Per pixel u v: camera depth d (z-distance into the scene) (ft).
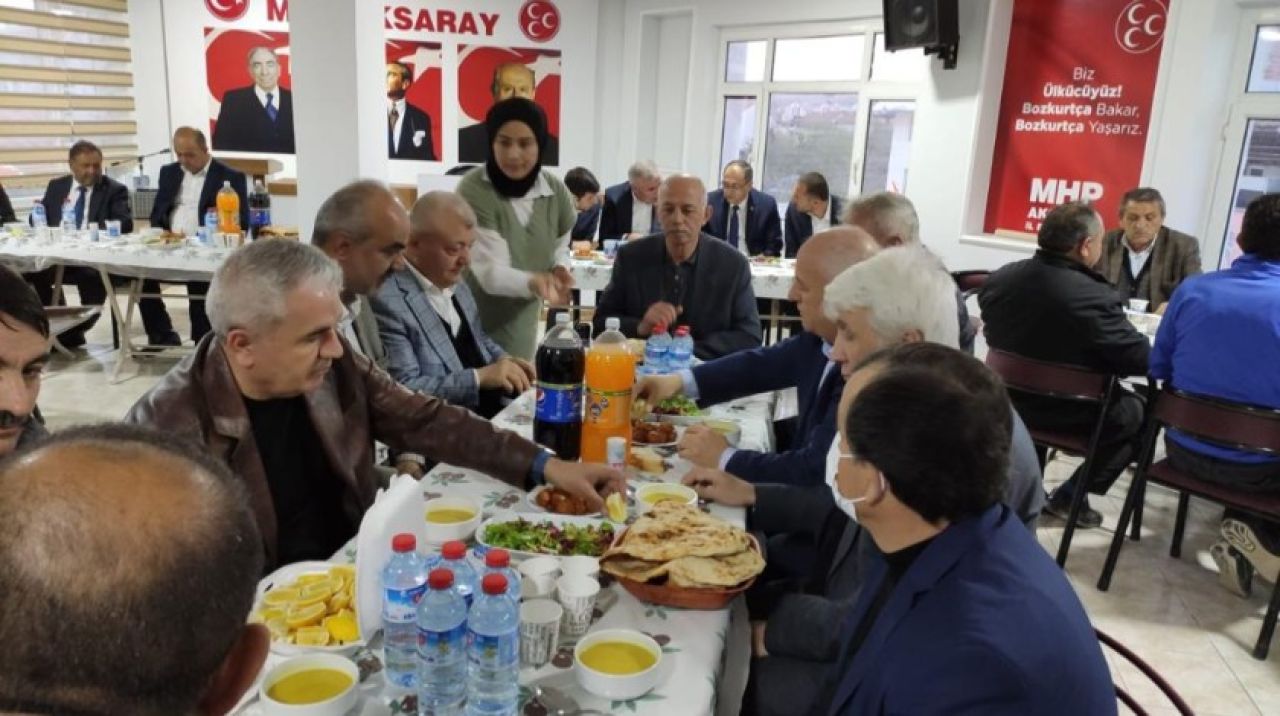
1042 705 2.64
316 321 4.36
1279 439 7.73
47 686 1.43
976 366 3.02
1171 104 14.23
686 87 22.91
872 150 20.21
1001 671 2.63
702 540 4.19
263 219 15.30
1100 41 15.44
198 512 1.58
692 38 22.17
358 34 13.51
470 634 3.12
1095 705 2.76
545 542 4.39
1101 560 9.92
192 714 1.61
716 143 22.61
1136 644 8.21
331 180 13.94
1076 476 10.32
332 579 3.92
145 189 21.13
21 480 1.53
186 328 19.42
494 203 9.36
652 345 7.97
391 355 6.89
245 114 24.25
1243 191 14.24
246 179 17.24
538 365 5.77
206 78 23.99
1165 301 12.60
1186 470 8.65
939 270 4.76
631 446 5.89
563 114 24.03
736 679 4.47
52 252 14.11
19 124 20.63
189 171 17.10
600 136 24.34
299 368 4.47
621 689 3.28
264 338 4.32
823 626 4.42
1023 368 9.52
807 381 6.77
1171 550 10.05
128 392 14.62
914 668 2.78
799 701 4.44
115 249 13.99
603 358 5.52
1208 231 14.61
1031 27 16.39
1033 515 4.40
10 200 19.29
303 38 13.52
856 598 3.89
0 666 1.42
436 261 7.32
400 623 3.30
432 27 23.26
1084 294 9.00
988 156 17.37
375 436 5.55
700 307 9.16
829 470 4.44
